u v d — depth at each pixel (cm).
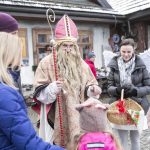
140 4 1170
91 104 220
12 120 155
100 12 1110
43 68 321
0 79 170
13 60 178
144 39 1194
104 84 1027
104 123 219
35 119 681
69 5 1081
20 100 165
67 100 307
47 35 1010
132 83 359
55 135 310
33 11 938
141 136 537
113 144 209
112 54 441
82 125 221
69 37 322
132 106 340
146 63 402
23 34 962
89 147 206
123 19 1177
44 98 304
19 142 155
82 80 319
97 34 1134
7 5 897
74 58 321
